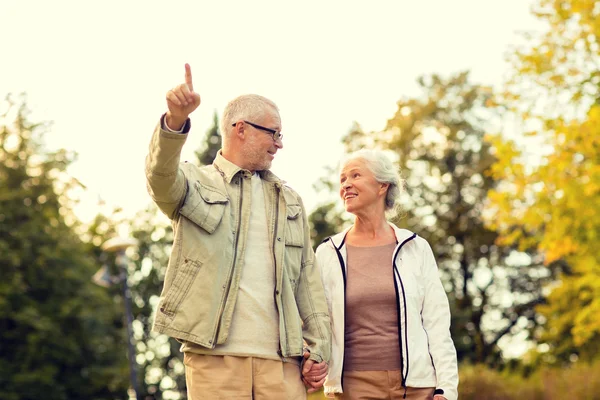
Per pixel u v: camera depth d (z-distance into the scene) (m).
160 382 39.41
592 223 16.16
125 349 36.66
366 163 5.59
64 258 34.66
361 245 5.58
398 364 5.31
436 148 36.31
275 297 4.72
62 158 36.03
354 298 5.38
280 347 4.67
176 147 4.36
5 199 34.28
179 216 4.64
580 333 18.53
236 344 4.60
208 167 4.88
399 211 5.82
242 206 4.77
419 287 5.48
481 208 35.84
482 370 16.52
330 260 5.54
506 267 36.88
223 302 4.58
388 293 5.38
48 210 35.28
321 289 5.07
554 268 36.28
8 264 33.47
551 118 16.52
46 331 32.88
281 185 4.94
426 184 36.50
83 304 34.19
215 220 4.63
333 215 37.31
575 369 16.70
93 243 41.66
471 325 36.41
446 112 36.12
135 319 41.12
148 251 42.69
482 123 36.22
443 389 5.31
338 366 5.32
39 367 32.78
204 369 4.58
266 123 4.84
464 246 36.53
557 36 16.95
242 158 4.85
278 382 4.64
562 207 16.42
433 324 5.48
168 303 4.55
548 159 16.28
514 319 36.75
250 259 4.73
